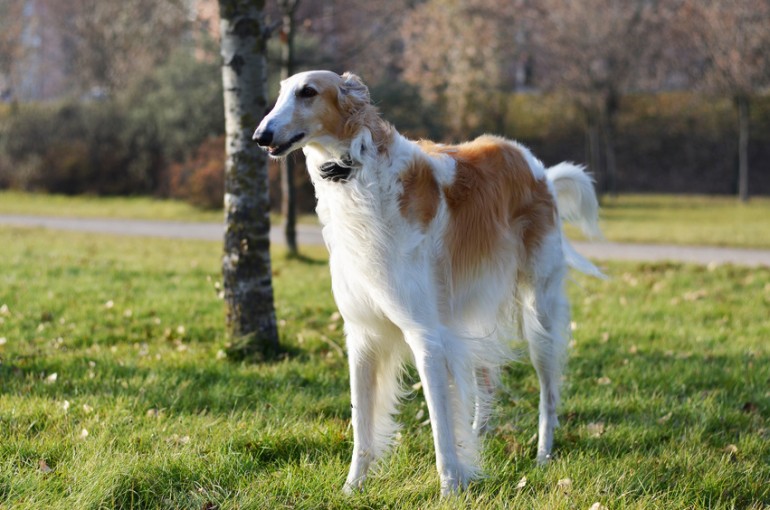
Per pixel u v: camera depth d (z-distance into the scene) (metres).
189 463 3.76
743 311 8.20
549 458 4.20
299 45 22.86
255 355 5.95
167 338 6.69
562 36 28.64
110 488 3.47
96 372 5.41
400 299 3.53
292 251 12.99
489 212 3.99
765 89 28.27
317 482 3.67
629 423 4.66
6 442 4.02
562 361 4.48
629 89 32.34
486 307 4.07
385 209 3.49
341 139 3.47
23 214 22.83
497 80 30.03
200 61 27.92
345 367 5.81
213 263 11.99
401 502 3.55
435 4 27.89
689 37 30.20
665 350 6.44
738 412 4.87
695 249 14.13
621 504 3.52
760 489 3.83
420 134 26.48
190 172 25.70
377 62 27.92
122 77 35.88
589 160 34.28
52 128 30.66
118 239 16.19
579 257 4.77
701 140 35.91
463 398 3.65
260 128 3.30
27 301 8.08
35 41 44.94
